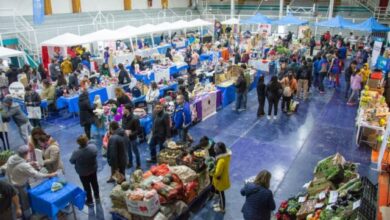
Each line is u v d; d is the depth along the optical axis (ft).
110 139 20.92
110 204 20.48
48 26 65.87
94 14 78.48
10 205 15.53
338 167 18.17
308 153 27.20
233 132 31.91
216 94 37.81
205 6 115.85
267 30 76.38
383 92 35.47
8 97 28.27
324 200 16.56
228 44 71.26
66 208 19.90
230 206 20.11
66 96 36.63
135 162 25.77
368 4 90.43
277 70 54.80
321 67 44.98
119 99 29.76
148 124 29.91
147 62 51.19
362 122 27.45
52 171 19.31
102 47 61.57
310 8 94.84
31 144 20.07
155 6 100.32
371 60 56.13
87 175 19.57
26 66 43.11
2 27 58.03
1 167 18.92
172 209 17.75
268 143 29.25
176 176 18.49
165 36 82.07
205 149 21.02
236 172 24.14
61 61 50.29
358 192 15.37
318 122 34.42
